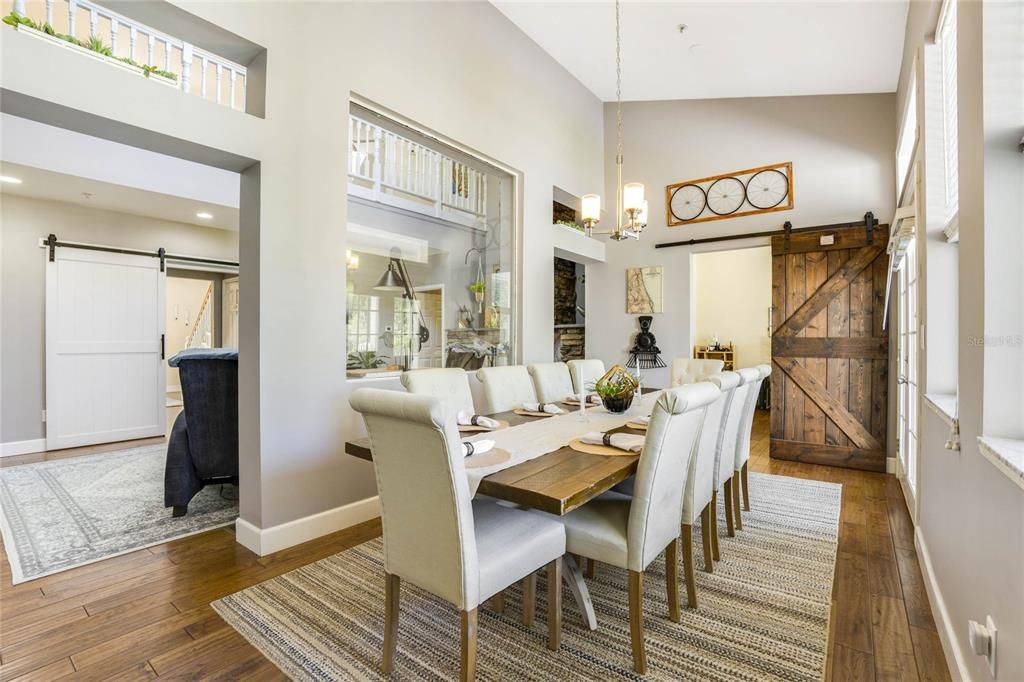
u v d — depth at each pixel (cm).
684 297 552
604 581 240
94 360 514
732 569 249
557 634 183
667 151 563
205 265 596
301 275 280
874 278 440
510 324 470
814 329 464
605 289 604
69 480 391
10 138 373
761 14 368
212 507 335
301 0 281
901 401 402
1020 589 109
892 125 452
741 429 311
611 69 503
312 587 228
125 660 176
